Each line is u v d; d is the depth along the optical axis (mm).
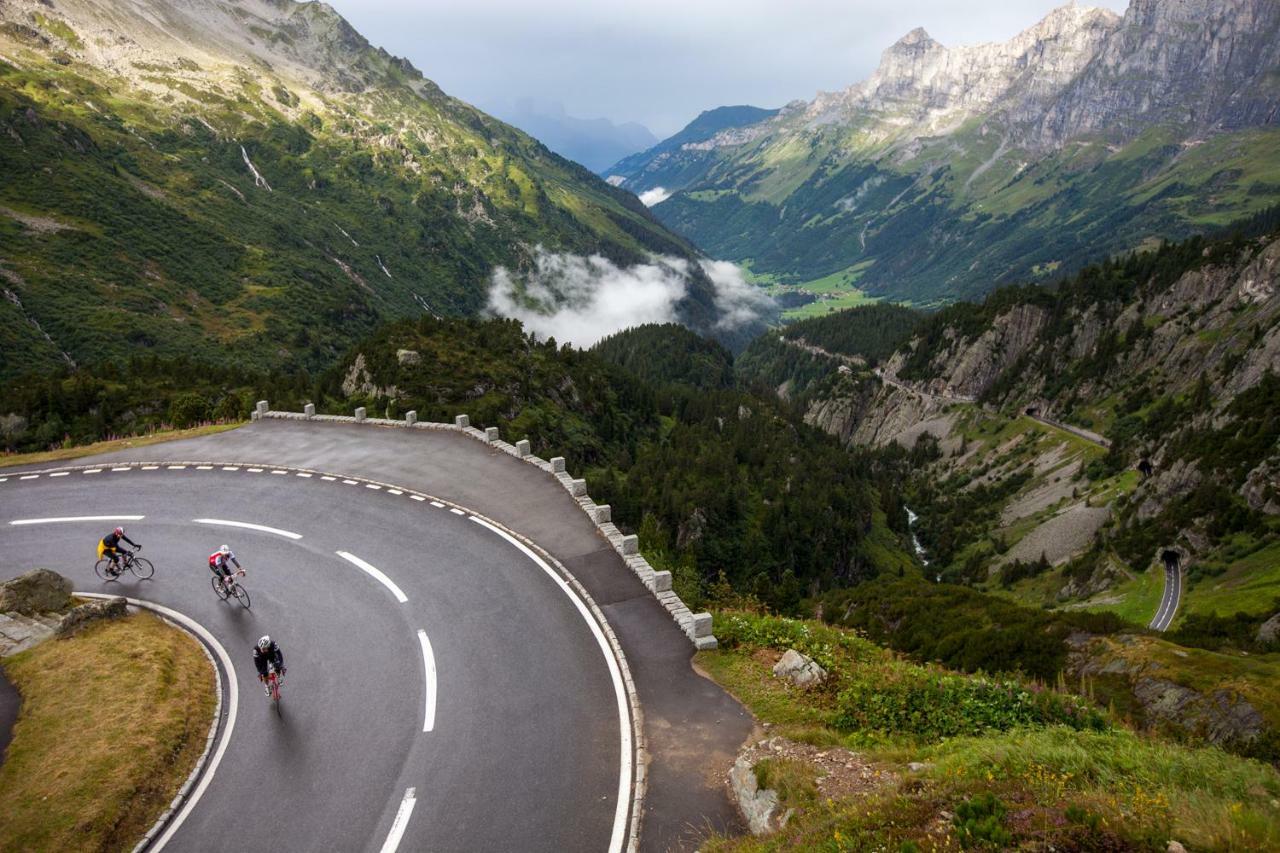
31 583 23969
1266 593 88188
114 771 16641
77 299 184625
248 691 20266
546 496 32125
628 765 16719
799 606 69312
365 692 19859
